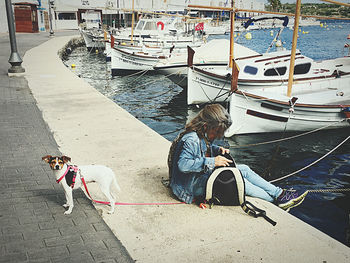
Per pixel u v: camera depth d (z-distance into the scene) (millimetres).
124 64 21703
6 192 3754
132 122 6832
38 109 7805
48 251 2721
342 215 5887
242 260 2713
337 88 12180
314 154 8898
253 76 11719
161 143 5566
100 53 35906
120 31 31906
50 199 3623
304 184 7172
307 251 2854
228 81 11961
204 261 2686
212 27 61938
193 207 3529
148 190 3881
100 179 3289
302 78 11922
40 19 50688
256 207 3395
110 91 17516
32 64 16188
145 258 2701
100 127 6445
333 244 2961
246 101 9906
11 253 2674
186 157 3277
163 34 28094
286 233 3113
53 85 10984
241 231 3119
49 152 5062
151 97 16094
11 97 9016
